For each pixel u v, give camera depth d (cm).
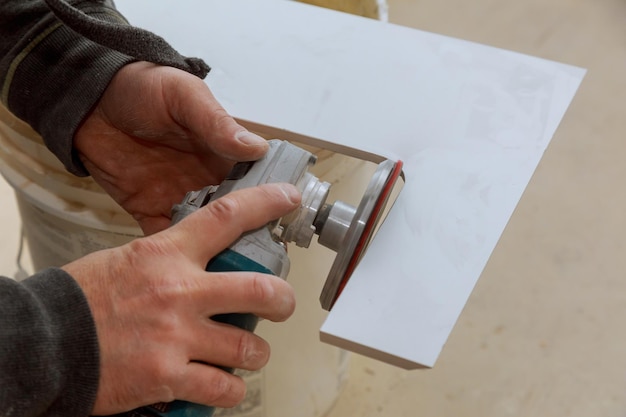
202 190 62
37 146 79
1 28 71
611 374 118
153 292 52
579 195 139
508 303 125
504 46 159
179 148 74
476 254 58
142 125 69
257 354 56
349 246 56
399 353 53
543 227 134
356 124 68
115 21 69
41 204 83
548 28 163
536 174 141
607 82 155
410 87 71
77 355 50
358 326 54
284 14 78
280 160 60
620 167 142
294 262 84
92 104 67
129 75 67
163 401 54
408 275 57
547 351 120
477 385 117
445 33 161
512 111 69
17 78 69
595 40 162
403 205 62
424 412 115
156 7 78
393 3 167
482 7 167
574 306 125
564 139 146
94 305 53
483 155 65
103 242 84
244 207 55
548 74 72
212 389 54
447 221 60
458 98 70
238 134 60
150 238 54
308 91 71
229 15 77
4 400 48
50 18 69
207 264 56
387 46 75
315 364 101
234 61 73
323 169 79
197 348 53
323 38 75
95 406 53
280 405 100
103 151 73
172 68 66
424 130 67
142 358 52
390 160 62
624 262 130
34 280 52
